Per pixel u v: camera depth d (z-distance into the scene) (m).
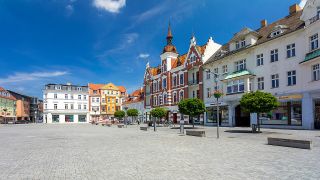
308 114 27.03
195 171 8.27
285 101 29.78
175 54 58.03
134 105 81.31
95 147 14.85
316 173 7.79
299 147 13.36
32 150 13.81
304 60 26.92
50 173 8.27
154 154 11.88
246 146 14.45
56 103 90.19
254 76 34.47
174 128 37.91
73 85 93.56
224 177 7.46
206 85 44.72
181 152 12.43
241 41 38.47
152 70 66.31
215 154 11.68
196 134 22.20
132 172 8.24
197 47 48.41
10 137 23.30
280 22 35.31
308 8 27.81
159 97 60.78
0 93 90.69
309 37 27.23
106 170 8.59
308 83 27.06
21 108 107.19
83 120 93.81
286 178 7.27
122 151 13.00
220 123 40.81
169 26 59.91
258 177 7.42
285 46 30.27
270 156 10.95
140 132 29.34
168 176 7.67
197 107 32.28
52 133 28.97
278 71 30.98
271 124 31.70
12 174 8.18
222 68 41.09
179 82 52.88
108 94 98.00
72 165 9.51
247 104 24.23
